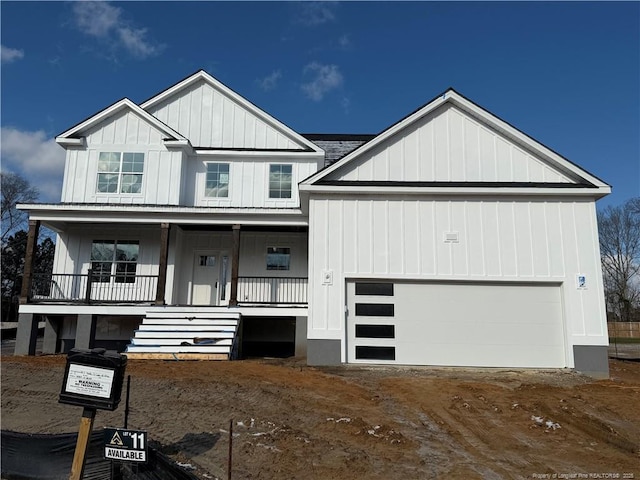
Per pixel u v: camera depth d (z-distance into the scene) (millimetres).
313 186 13070
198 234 16984
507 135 13719
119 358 4727
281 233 16984
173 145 15984
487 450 6371
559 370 12148
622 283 50781
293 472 5422
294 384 9492
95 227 16375
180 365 10930
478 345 12438
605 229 52656
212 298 16625
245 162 17047
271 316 14484
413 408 8258
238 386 9016
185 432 6613
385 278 12734
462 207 13062
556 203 12992
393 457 6016
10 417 7168
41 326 29672
